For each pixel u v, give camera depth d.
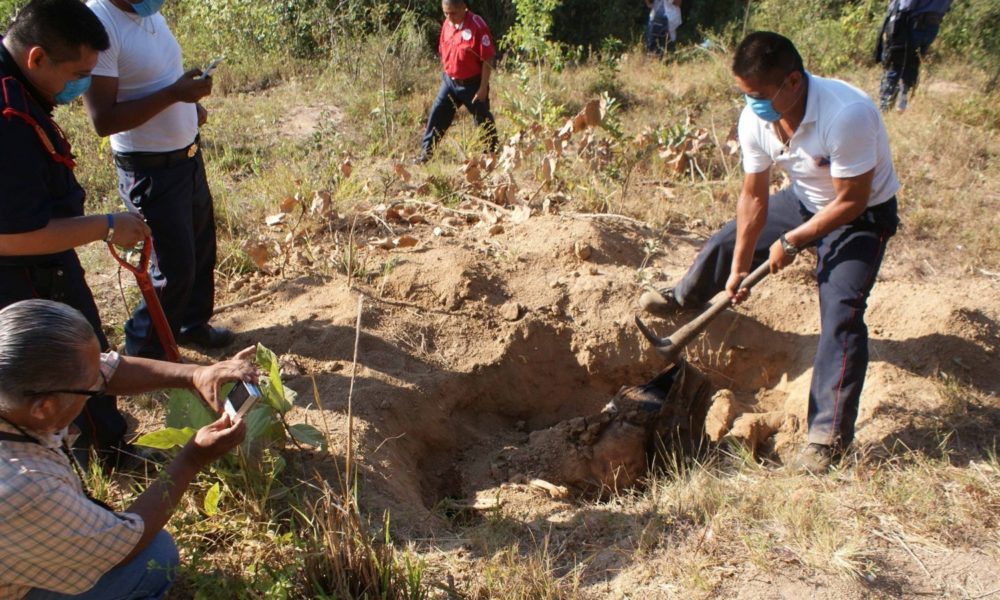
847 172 3.17
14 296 2.81
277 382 3.18
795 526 3.09
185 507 3.05
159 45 3.52
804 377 4.34
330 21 10.17
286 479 3.26
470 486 4.03
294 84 9.23
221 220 5.55
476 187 6.03
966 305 4.48
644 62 10.88
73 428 3.03
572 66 10.59
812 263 4.84
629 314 4.66
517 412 4.59
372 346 4.35
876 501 3.22
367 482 3.42
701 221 5.82
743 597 2.81
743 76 3.20
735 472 3.63
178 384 2.80
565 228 5.39
